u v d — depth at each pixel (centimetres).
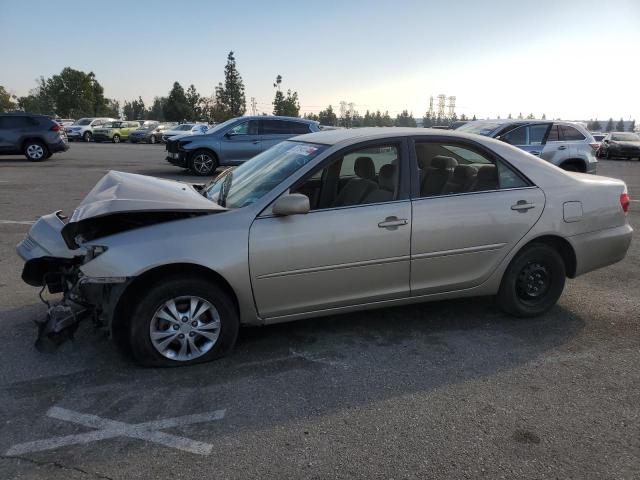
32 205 969
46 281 411
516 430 304
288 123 1524
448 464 274
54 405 323
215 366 374
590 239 460
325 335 429
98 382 350
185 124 3978
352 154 400
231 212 369
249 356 390
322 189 394
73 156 2198
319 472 267
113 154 2403
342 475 265
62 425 303
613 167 2328
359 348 407
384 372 370
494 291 447
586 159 1138
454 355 397
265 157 460
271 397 336
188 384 350
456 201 415
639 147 2855
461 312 480
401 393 343
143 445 287
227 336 375
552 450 286
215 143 1470
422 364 382
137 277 346
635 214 986
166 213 368
